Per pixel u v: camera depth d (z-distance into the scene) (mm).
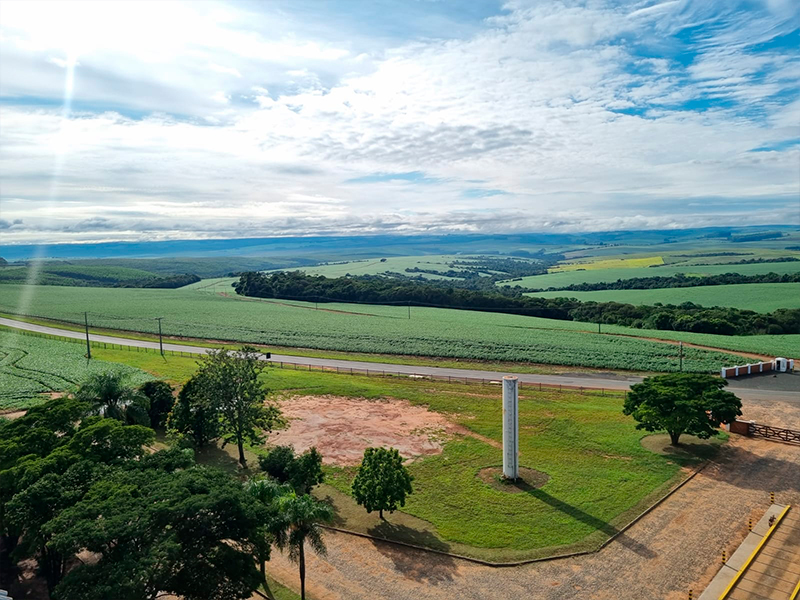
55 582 32094
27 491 30125
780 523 40656
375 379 86938
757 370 87375
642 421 56000
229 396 53062
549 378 88000
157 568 25312
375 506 41281
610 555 37375
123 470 33156
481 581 34938
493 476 50094
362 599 33344
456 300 188250
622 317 155125
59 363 97812
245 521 27812
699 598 32438
